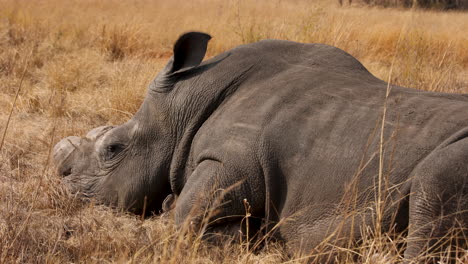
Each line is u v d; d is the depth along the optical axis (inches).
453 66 959.0
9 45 1116.5
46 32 1290.6
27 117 681.0
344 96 360.8
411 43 954.7
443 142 308.5
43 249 363.6
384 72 936.3
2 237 356.8
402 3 2180.1
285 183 357.1
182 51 428.1
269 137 359.9
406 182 313.7
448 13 2026.3
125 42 1186.0
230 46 1267.2
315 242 343.6
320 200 341.7
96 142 459.2
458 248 298.4
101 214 431.2
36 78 871.7
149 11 1839.3
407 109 337.7
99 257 358.0
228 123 382.9
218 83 409.7
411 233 303.9
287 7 1653.5
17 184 470.9
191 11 1866.4
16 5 1572.3
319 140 347.3
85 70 861.8
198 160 393.1
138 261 347.3
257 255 368.8
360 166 316.8
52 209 435.8
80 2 1881.2
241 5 1612.9
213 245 372.5
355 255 330.6
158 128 428.5
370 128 335.9
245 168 364.2
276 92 378.3
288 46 425.7
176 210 384.5
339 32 1084.5
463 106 331.9
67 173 467.5
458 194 294.5
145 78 770.8
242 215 370.0
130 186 434.3
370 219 324.2
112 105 711.7
